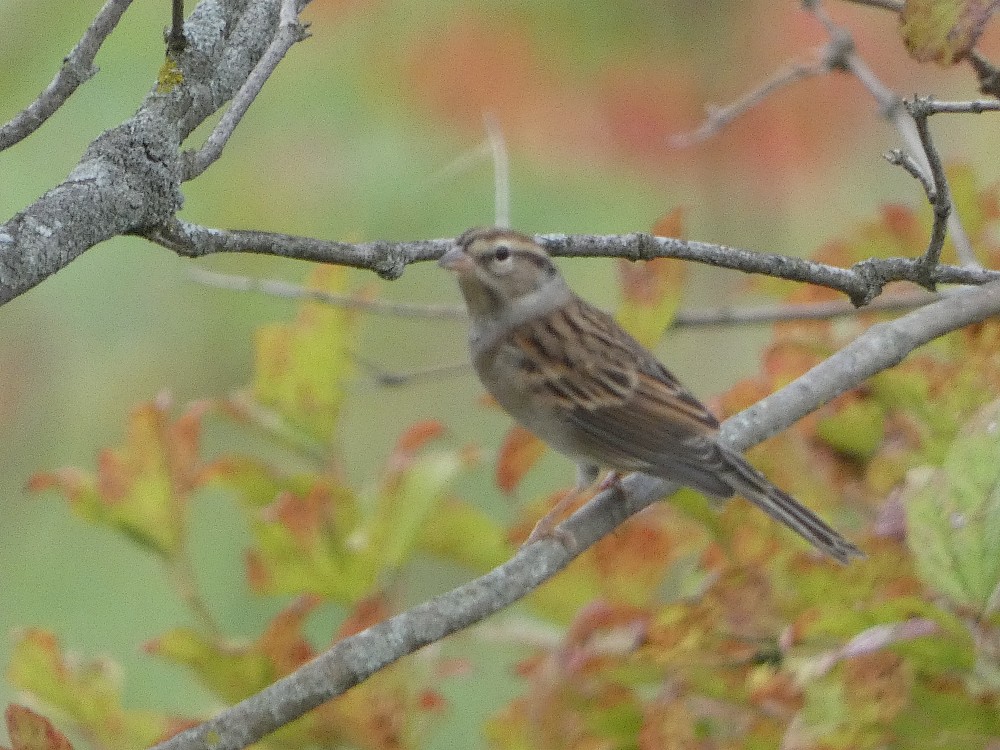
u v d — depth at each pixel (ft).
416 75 49.60
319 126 51.19
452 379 57.88
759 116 49.62
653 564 31.24
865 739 24.66
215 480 32.30
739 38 49.37
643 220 50.11
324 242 26.94
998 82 29.01
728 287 53.88
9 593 52.11
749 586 27.71
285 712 23.44
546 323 33.65
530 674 30.68
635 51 49.06
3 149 23.77
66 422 55.98
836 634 25.46
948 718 24.57
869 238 35.68
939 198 29.55
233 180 51.47
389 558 30.86
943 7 25.73
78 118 50.01
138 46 50.19
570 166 49.39
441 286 58.70
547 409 33.01
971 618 24.62
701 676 27.58
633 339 34.09
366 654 24.03
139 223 24.02
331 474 33.71
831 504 31.27
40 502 55.06
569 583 31.58
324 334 33.55
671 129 49.03
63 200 23.18
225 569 50.83
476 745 44.09
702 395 54.49
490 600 25.50
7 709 23.15
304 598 30.71
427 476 31.19
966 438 25.11
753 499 28.48
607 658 28.09
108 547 52.65
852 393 31.35
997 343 31.91
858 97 50.03
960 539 24.68
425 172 50.49
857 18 50.62
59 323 55.93
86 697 29.91
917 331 30.60
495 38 49.26
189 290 55.26
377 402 57.41
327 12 50.24
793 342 33.04
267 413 33.65
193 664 29.19
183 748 23.06
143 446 31.37
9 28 51.11
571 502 32.32
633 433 31.99
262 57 26.58
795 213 52.42
